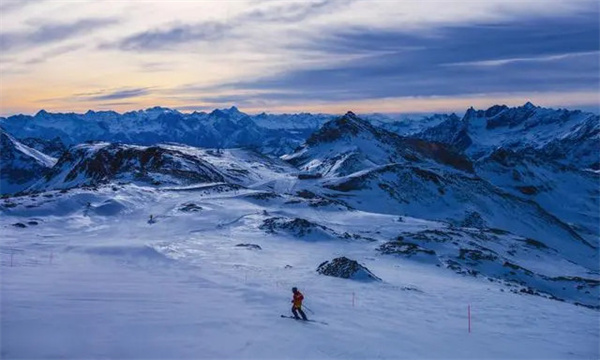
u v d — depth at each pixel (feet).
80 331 55.93
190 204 241.14
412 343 63.93
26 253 120.67
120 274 95.81
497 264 185.06
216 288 86.33
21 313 61.11
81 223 193.98
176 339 55.72
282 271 117.70
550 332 82.69
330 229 206.69
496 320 87.30
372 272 130.72
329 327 67.46
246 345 55.77
